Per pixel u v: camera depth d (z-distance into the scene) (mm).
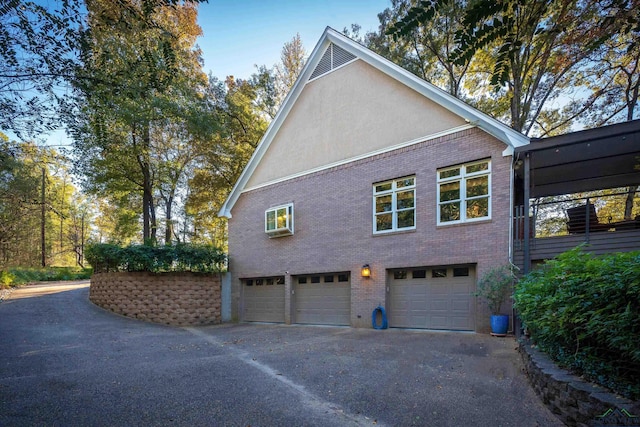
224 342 9297
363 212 11352
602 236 7781
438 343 8008
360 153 11641
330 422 4250
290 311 12805
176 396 5094
